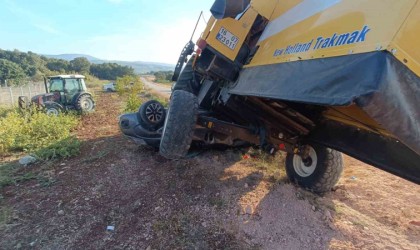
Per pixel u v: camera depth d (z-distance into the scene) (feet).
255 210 11.65
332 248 9.71
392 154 9.04
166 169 16.26
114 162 18.31
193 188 13.60
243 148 18.75
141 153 19.51
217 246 9.91
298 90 6.73
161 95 80.74
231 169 15.76
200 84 18.94
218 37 12.68
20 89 95.40
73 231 11.35
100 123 34.83
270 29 11.44
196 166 16.08
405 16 4.97
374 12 5.61
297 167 14.21
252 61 11.57
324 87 5.87
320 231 10.55
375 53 5.03
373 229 10.79
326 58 6.49
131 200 13.23
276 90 7.80
